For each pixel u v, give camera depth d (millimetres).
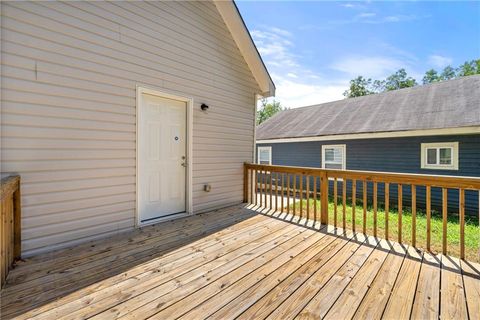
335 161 8406
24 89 2385
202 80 4316
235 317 1523
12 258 2236
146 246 2721
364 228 3219
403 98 8469
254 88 5504
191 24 4094
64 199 2686
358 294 1792
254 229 3385
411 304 1674
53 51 2566
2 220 1838
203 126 4371
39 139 2494
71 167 2730
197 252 2559
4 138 2283
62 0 2619
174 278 2006
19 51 2350
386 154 7242
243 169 5293
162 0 3635
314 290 1840
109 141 3053
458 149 6023
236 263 2301
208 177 4504
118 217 3168
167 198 3885
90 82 2855
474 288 1882
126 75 3205
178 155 4039
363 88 27844
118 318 1503
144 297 1731
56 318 1496
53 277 2008
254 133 5543
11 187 1961
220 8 4406
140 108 3385
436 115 6414
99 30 2924
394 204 6965
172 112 3920
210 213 4301
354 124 7879
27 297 1714
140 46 3357
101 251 2572
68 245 2709
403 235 3723
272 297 1745
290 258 2426
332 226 3555
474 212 5852
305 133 8664
